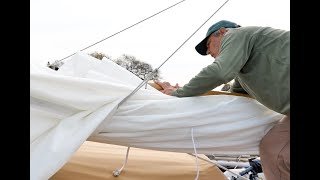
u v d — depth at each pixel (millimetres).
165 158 2068
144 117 1422
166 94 1642
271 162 1588
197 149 1519
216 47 1851
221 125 1513
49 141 1274
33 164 1221
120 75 1784
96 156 1887
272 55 1599
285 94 1546
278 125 1584
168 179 1799
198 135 1481
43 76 1306
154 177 1791
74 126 1321
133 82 1758
